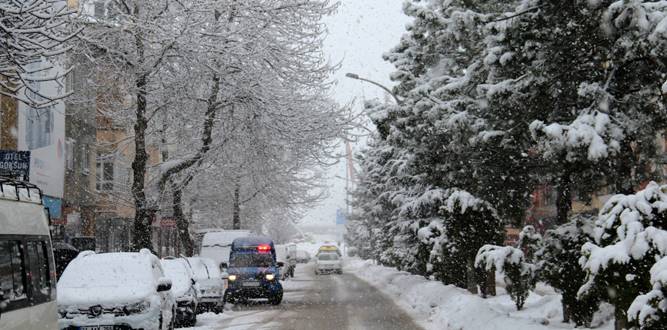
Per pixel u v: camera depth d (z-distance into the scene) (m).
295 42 26.91
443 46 17.80
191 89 26.17
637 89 14.33
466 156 19.42
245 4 25.84
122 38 23.50
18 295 7.81
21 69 14.22
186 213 41.84
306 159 30.30
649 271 9.49
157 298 14.08
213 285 22.78
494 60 15.06
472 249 21.16
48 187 29.62
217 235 34.94
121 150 34.28
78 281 14.14
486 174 18.31
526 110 15.63
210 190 40.28
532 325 13.98
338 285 41.75
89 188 36.78
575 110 15.43
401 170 29.16
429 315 21.73
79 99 26.78
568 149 13.66
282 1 26.56
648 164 14.83
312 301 29.06
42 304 8.57
